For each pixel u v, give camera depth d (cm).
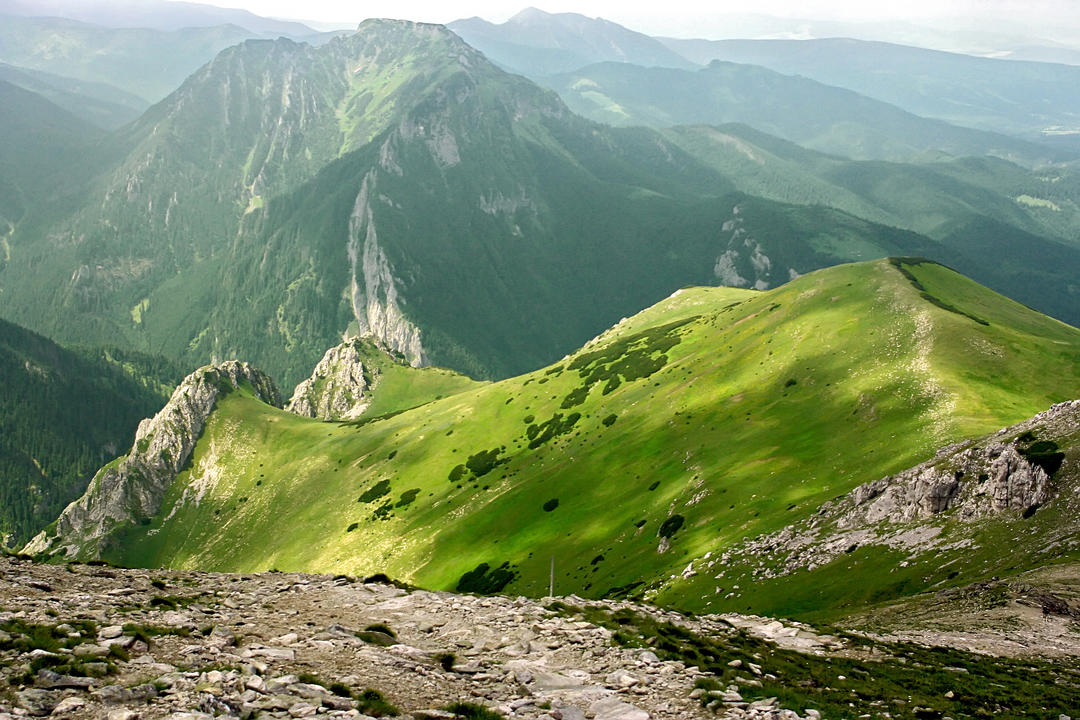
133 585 3325
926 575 6419
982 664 3628
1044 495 6600
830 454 10969
